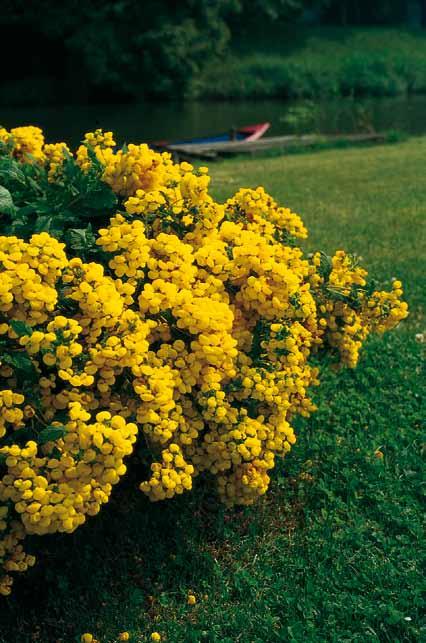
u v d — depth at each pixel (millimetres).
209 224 3420
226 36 42219
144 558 3459
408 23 58938
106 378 2867
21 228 3365
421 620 3084
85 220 3604
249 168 15484
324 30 51750
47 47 39844
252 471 3291
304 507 3816
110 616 3145
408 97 40625
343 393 4859
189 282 3234
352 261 3848
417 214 10117
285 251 3645
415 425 4520
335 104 36062
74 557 3443
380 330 3871
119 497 3732
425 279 7035
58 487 2621
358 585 3268
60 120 30844
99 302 2871
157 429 2867
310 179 13461
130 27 38750
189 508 3709
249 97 40844
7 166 3580
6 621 3162
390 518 3672
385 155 17031
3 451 2654
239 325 3436
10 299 2717
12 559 2885
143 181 3455
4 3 37469
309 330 3674
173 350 3096
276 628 3084
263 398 3230
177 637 3062
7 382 2910
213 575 3357
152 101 39781
